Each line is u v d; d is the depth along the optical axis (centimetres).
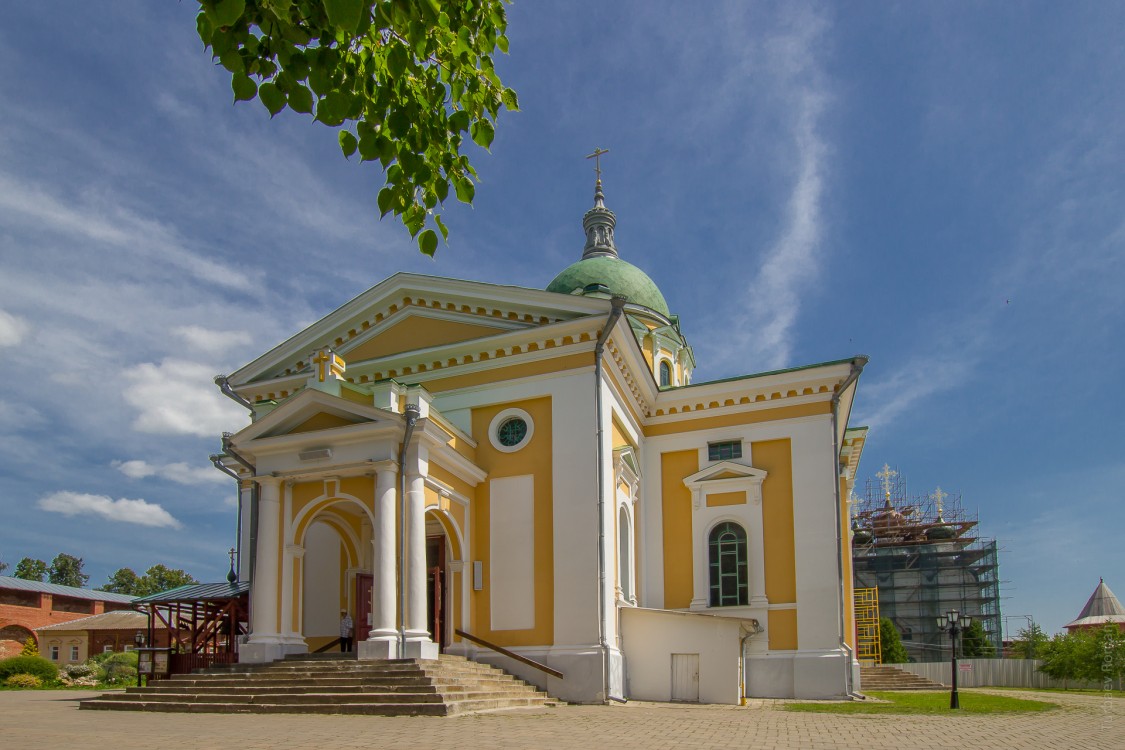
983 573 6794
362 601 2083
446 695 1520
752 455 2534
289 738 1057
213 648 2278
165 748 925
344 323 2447
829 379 2488
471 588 2091
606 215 3794
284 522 1930
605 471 2111
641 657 2147
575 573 2030
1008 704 2139
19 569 8781
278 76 577
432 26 592
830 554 2384
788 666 2345
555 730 1234
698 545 2514
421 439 1878
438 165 691
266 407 2112
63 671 3428
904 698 2369
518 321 2267
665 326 3344
